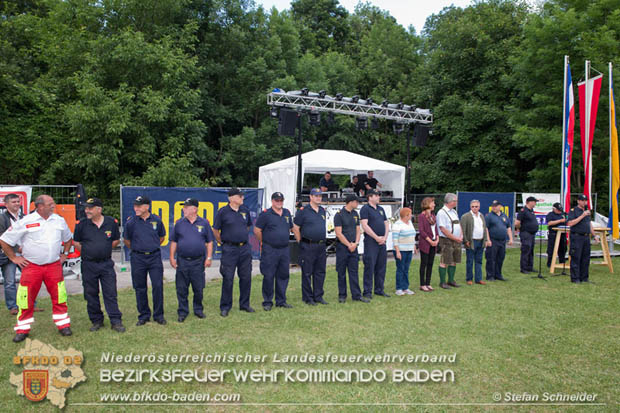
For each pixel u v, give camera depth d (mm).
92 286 5578
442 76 23766
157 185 16297
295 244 10766
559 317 6203
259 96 21578
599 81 10000
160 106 16156
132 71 17000
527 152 18125
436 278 9414
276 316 6227
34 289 5234
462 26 22391
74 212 9172
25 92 15344
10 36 17812
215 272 9969
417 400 3785
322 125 24828
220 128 22875
